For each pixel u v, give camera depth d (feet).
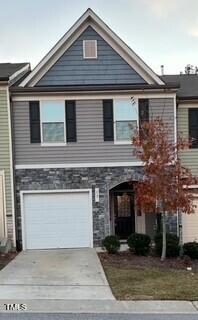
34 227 59.67
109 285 37.81
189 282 38.73
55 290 36.14
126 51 60.23
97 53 60.80
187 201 49.19
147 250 53.16
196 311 30.25
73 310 30.37
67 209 59.98
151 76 59.88
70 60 60.44
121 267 45.91
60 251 57.21
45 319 28.17
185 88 65.72
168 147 49.83
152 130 49.39
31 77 59.26
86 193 59.93
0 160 58.54
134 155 53.62
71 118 59.36
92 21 60.44
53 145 59.31
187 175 49.83
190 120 62.18
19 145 58.95
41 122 59.00
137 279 39.88
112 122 59.57
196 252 51.60
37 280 39.88
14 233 58.59
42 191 59.31
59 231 59.93
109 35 60.29
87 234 60.08
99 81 60.54
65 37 59.77
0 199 58.65
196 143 62.23
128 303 32.12
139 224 64.08
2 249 55.42
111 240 54.29
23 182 59.11
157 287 36.63
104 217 59.93
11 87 58.18
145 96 59.72
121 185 63.62
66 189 59.41
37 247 59.52
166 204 49.24
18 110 58.75
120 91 59.16
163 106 59.88
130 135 59.47
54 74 60.23
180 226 60.80
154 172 48.88
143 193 49.44
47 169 59.31
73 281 39.47
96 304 31.86
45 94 58.65
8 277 41.11
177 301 32.65
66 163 59.47
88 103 59.41
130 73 60.70
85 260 50.19
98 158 59.57
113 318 28.50
